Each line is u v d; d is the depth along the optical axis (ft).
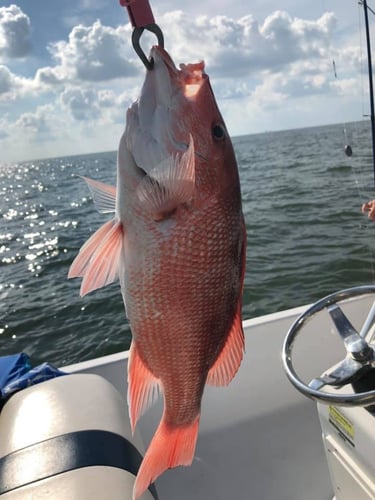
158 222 3.67
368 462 5.23
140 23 3.41
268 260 26.61
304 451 8.07
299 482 7.73
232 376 4.16
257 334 9.21
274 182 52.95
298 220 34.24
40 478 4.93
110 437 5.47
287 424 8.30
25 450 5.28
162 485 7.64
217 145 3.75
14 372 7.29
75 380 6.55
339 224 31.76
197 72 3.79
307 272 24.23
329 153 79.92
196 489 7.63
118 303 24.64
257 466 7.88
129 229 3.73
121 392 7.94
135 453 5.54
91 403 6.02
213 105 3.77
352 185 44.37
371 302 9.68
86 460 5.11
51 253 38.42
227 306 4.01
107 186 4.12
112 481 4.90
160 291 3.78
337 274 23.62
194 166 3.57
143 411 3.97
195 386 4.07
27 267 35.04
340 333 5.22
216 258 3.85
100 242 3.76
